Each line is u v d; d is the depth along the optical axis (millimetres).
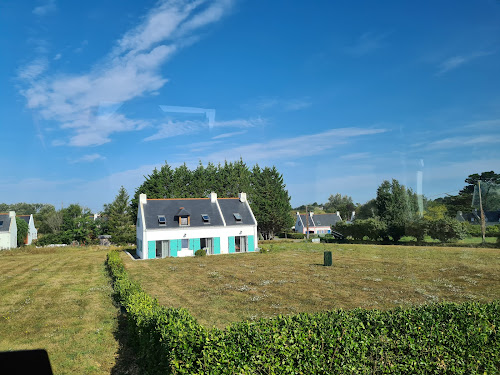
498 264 11570
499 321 5344
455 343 5055
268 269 19328
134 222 44875
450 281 11578
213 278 16969
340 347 4770
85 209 49906
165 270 20547
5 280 17625
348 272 17094
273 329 4906
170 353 4793
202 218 31984
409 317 5309
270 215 47031
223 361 4504
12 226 41250
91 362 6949
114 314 10477
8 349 7609
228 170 46719
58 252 34281
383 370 4746
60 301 12367
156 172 44156
